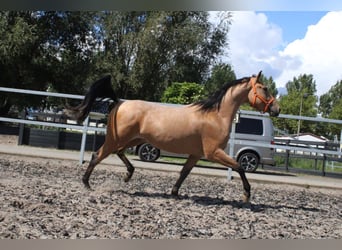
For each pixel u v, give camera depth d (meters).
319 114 58.31
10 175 7.04
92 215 4.58
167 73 25.09
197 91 17.06
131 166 6.51
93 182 7.16
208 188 7.84
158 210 5.14
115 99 6.18
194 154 5.91
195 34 24.28
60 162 9.67
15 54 20.44
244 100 5.88
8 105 22.66
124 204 5.34
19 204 4.74
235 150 12.17
